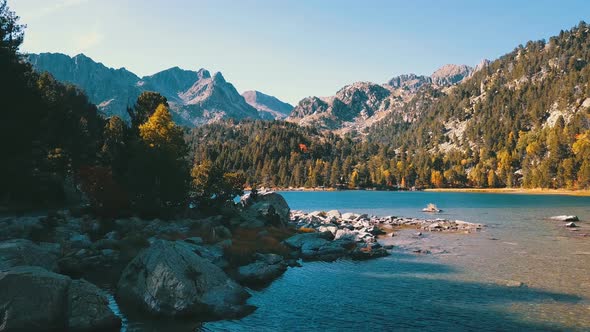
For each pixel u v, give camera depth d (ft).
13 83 124.67
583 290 85.61
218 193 198.59
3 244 79.51
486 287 88.94
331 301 79.56
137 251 111.96
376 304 77.46
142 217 156.97
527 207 352.08
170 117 210.79
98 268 98.12
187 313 67.92
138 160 159.84
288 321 67.97
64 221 135.74
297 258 123.65
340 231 166.81
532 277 97.50
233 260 105.60
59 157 216.74
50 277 61.82
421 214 295.69
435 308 75.10
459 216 272.10
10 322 56.24
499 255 126.11
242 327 64.80
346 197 602.85
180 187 165.48
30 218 125.59
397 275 101.30
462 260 119.03
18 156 135.03
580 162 634.43
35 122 136.36
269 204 190.39
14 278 58.90
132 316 67.77
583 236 167.12
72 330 59.47
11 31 137.90
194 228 145.07
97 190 151.43
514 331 63.46
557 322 67.21
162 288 69.82
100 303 63.52
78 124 257.55
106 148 238.89
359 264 114.73
